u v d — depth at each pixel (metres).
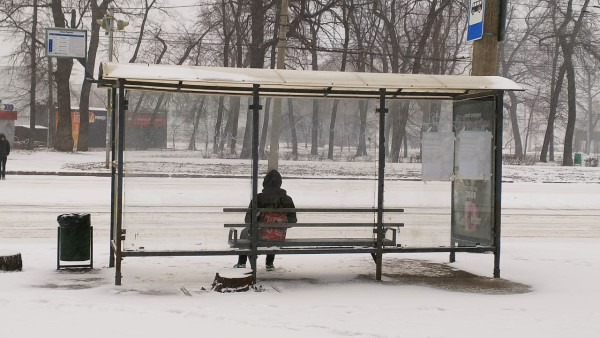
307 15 42.53
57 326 7.03
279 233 10.33
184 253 9.72
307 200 11.36
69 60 50.00
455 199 11.45
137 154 10.72
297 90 11.22
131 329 6.98
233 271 9.51
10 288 9.20
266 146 11.38
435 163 11.49
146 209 10.69
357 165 11.51
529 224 19.48
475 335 6.98
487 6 12.56
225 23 49.78
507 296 9.25
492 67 12.62
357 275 10.77
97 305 8.09
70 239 10.71
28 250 12.55
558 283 10.27
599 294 9.45
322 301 8.71
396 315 7.92
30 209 19.81
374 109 11.56
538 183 36.81
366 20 52.66
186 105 10.98
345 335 6.91
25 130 71.00
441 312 8.15
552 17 58.66
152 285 9.62
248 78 9.78
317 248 10.33
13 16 52.88
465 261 12.23
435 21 52.66
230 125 11.16
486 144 10.91
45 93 71.56
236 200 11.14
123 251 9.60
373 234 10.61
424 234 11.42
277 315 7.74
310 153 11.41
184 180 10.91
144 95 10.77
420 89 10.30
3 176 29.52
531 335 7.02
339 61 55.47
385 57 52.38
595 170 47.69
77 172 32.88
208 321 7.38
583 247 14.39
